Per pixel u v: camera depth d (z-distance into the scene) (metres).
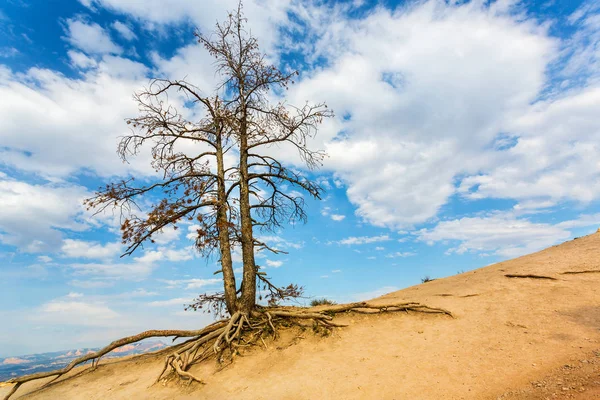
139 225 12.23
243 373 10.08
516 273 14.99
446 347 9.77
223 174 14.55
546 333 9.45
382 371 8.90
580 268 13.79
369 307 13.47
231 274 13.77
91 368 12.96
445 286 16.61
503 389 6.99
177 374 10.64
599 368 6.68
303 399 8.12
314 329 12.28
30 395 11.31
